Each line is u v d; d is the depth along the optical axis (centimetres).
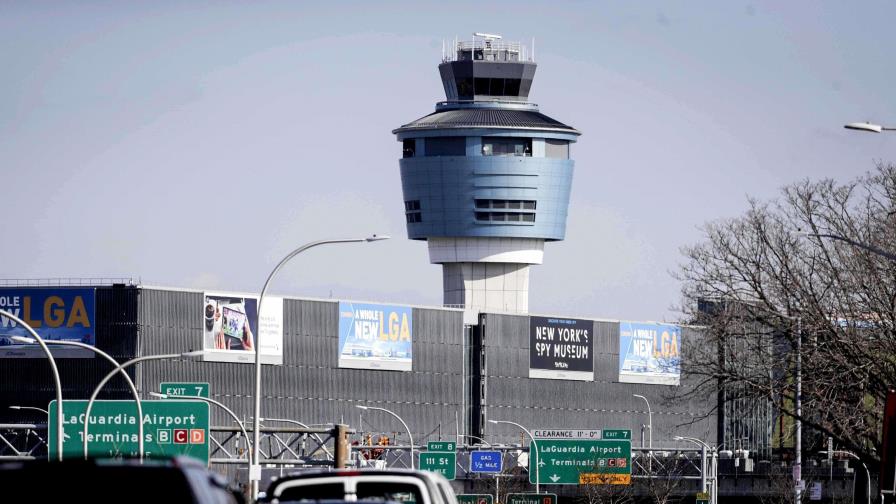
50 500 1812
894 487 4456
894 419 4469
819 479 15450
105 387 17125
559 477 11888
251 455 8519
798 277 7494
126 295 17225
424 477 2897
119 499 1816
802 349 7356
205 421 7938
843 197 7669
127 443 7894
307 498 2895
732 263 7619
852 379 7325
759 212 7650
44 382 17238
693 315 7775
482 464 13500
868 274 7369
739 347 7719
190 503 1817
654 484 15625
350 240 6875
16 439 17125
